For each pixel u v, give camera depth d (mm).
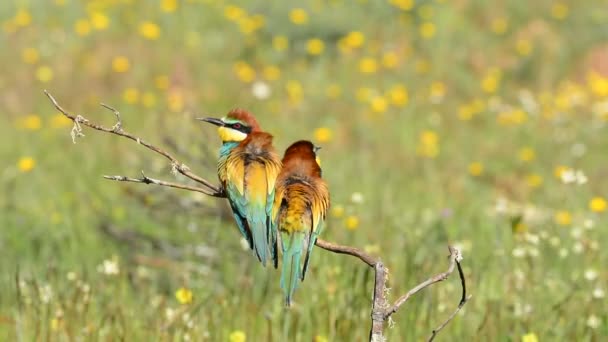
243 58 24062
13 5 25203
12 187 15930
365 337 8562
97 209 14258
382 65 24219
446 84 23906
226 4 25906
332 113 21625
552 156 19500
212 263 11633
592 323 8719
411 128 20750
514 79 24703
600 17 26516
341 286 9266
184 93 22266
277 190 6238
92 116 20172
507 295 9531
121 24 24781
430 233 11711
